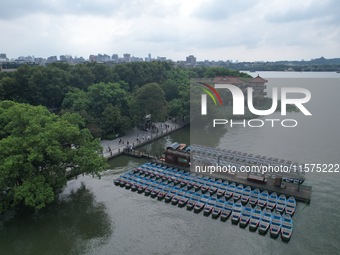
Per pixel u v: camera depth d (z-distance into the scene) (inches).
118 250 1911.9
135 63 6053.2
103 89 4325.8
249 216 2192.4
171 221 2215.8
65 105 4224.9
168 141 4121.6
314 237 2011.6
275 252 1882.4
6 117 2758.4
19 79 4330.7
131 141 3976.4
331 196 2534.5
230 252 1886.1
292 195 2474.2
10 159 2028.8
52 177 2295.8
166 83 5728.3
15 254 1895.9
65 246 1963.6
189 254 1870.1
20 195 1993.1
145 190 2628.0
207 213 2274.9
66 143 2524.6
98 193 2642.7
